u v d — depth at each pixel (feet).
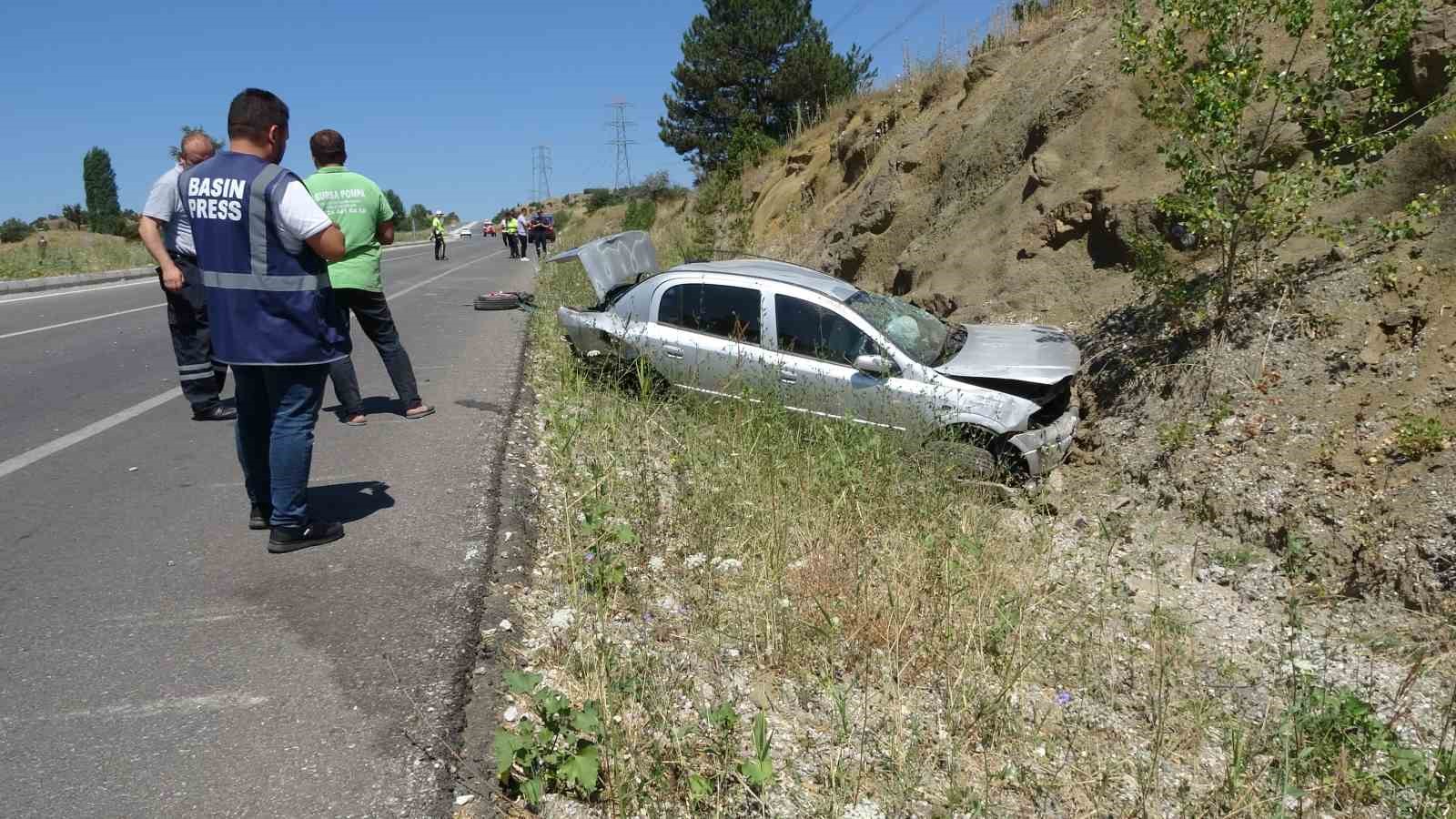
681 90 143.02
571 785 9.56
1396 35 20.42
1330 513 16.99
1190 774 11.16
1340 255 22.31
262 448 15.10
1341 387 19.26
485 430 22.30
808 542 15.98
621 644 12.21
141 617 12.50
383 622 12.50
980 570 15.44
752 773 9.32
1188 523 19.03
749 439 20.29
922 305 36.01
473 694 11.05
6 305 51.49
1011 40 50.08
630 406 23.11
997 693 12.30
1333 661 14.07
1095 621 14.58
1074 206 31.76
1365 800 10.64
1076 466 22.26
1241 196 21.95
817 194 66.03
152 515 16.31
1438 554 15.15
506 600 13.46
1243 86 21.31
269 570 14.06
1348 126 21.07
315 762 9.61
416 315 45.98
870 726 11.42
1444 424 17.06
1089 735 11.78
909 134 54.24
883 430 20.95
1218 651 14.60
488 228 257.34
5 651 11.57
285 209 13.02
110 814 8.72
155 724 10.12
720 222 82.38
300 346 13.65
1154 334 24.54
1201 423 20.65
